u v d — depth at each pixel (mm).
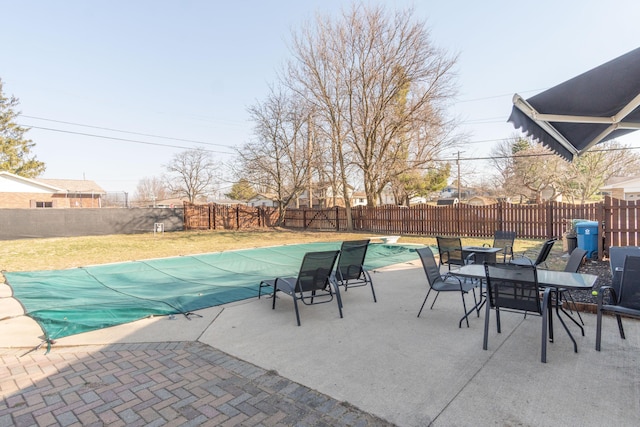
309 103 17938
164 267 8180
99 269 7859
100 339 3713
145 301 4984
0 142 27359
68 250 11648
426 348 3295
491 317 4180
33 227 16516
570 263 4297
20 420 2236
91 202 30312
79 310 4449
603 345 3258
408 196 26234
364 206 18484
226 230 20953
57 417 2266
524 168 29156
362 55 16656
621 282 3268
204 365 3047
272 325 4086
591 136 3104
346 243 5070
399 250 10578
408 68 16281
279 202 22047
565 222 11594
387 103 16953
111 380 2783
